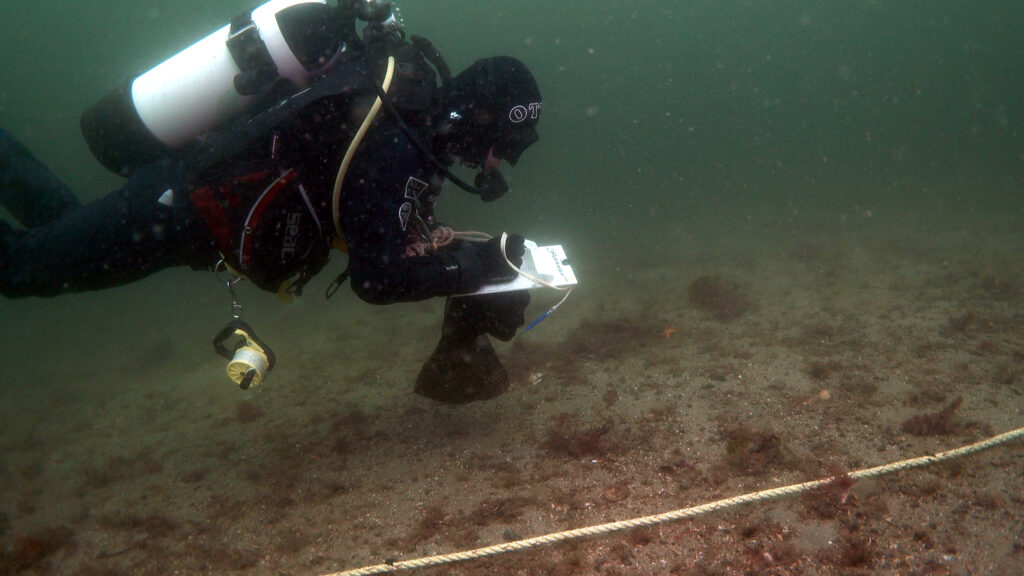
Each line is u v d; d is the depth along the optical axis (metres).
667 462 3.49
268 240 2.46
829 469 3.20
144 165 2.68
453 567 2.72
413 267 2.54
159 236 2.55
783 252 11.41
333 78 2.39
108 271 2.62
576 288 10.13
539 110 2.75
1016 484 2.88
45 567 3.31
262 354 2.71
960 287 7.15
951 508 2.74
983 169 28.98
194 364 8.53
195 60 2.52
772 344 5.59
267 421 5.20
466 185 2.48
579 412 4.38
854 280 8.22
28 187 2.85
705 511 2.85
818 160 52.47
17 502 4.37
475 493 3.39
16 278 2.61
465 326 3.33
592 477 3.41
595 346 6.05
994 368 4.51
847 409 3.98
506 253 2.85
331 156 2.38
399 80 2.43
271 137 2.36
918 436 3.52
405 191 2.42
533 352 6.01
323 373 6.57
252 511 3.58
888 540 2.57
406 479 3.67
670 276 10.34
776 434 3.71
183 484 4.15
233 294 2.77
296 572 2.86
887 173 32.59
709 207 25.48
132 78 2.66
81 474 4.77
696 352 5.56
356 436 4.45
